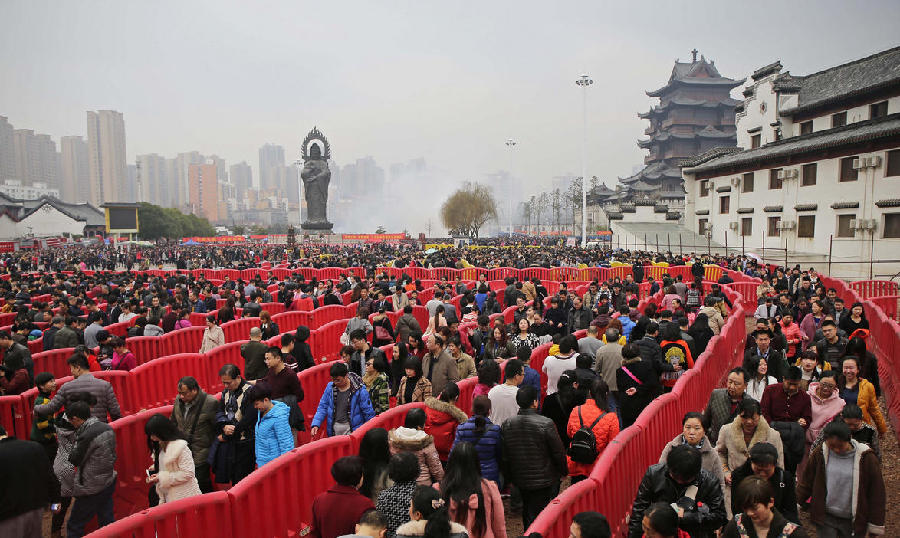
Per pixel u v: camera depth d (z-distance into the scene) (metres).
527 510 6.35
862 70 44.56
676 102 108.44
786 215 43.53
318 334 15.96
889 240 34.56
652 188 103.31
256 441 6.95
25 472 5.68
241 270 36.47
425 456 5.96
